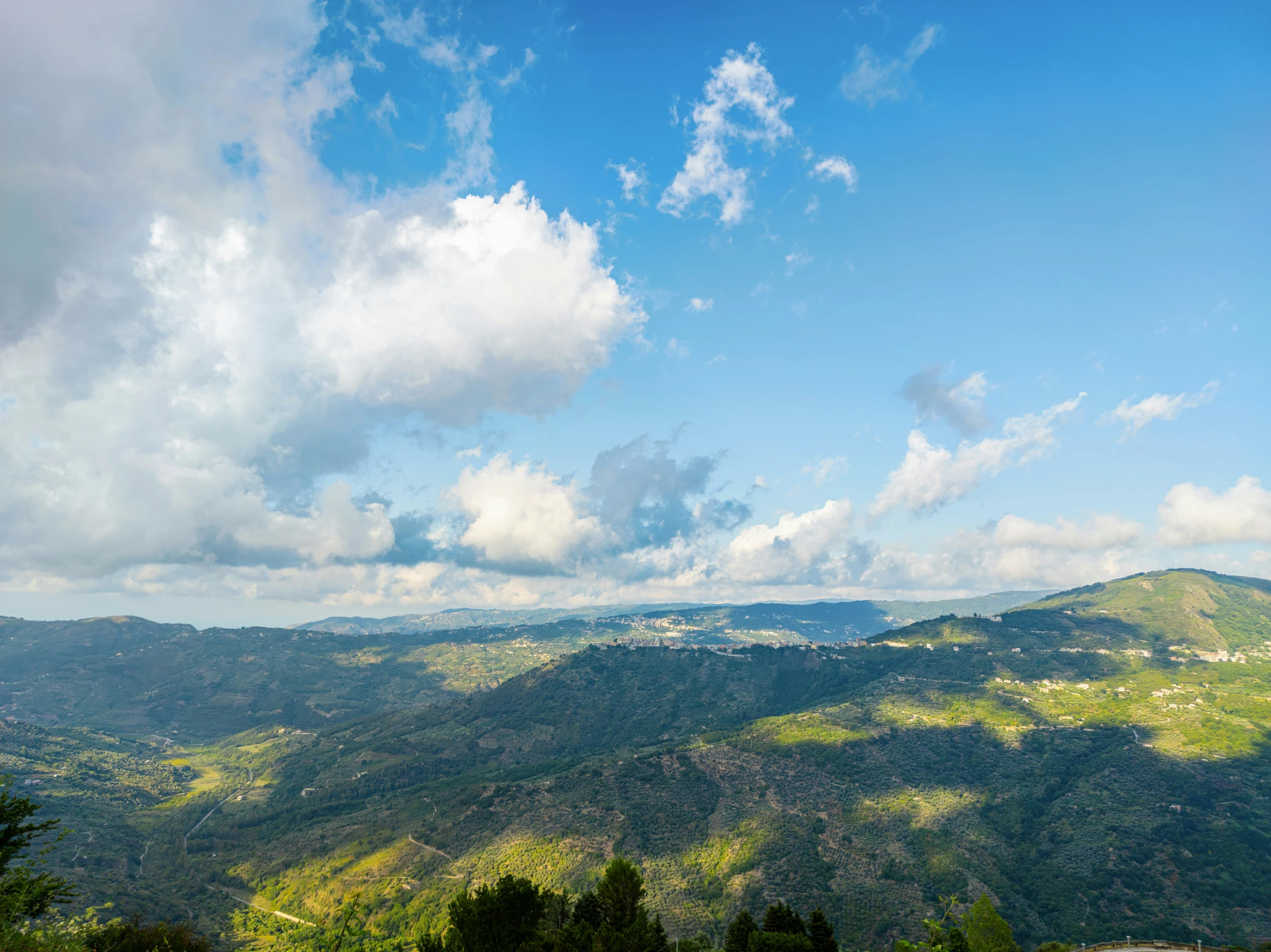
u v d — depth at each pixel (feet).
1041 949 320.29
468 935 206.28
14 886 134.31
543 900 225.76
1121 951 306.14
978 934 236.63
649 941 221.87
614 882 235.40
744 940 274.98
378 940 556.92
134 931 195.00
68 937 127.75
